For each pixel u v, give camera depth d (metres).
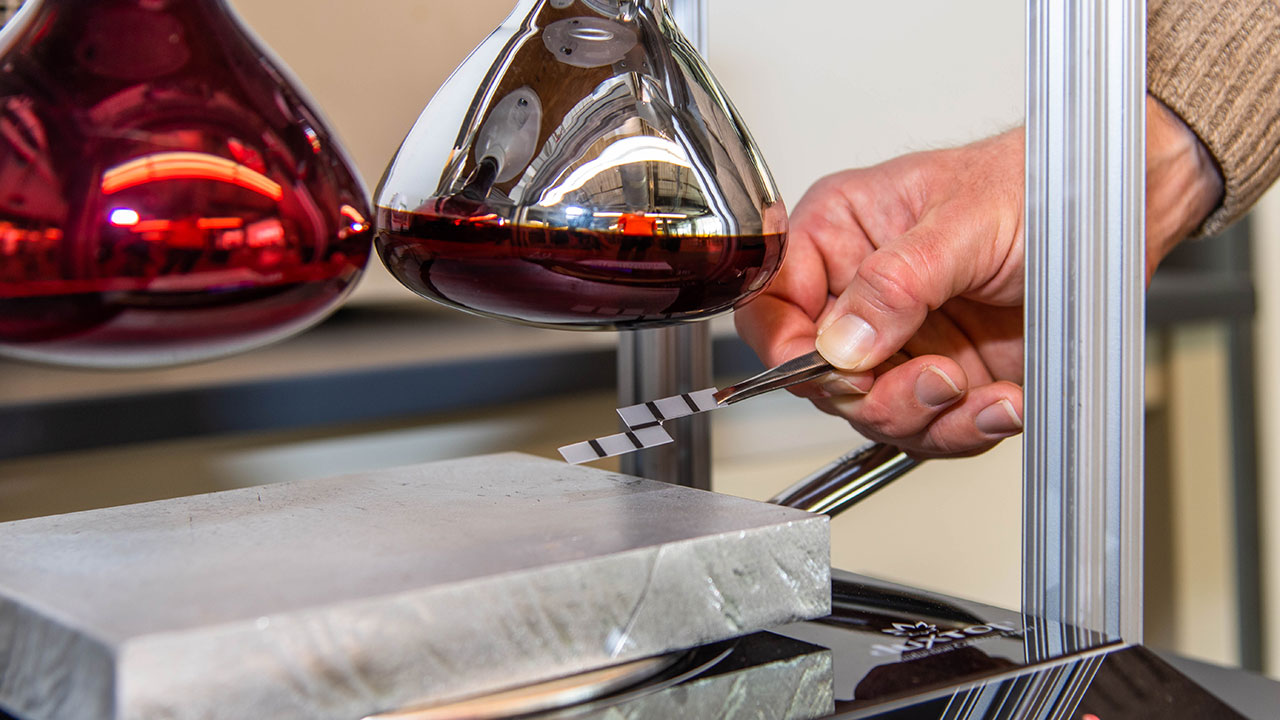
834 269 0.49
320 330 1.00
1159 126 0.49
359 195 0.23
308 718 0.20
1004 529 1.26
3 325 0.20
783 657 0.28
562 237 0.24
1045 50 0.30
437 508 0.28
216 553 0.24
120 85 0.20
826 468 0.43
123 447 0.72
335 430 0.91
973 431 0.41
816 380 0.40
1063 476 0.31
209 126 0.20
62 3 0.21
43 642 0.20
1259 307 1.41
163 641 0.19
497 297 0.26
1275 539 1.46
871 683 0.26
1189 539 1.45
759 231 0.26
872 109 0.48
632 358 0.49
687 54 0.27
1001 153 0.43
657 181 0.24
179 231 0.20
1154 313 1.26
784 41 0.49
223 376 0.77
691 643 0.25
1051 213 0.31
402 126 0.97
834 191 0.49
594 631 0.24
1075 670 0.28
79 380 0.76
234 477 0.88
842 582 0.35
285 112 0.22
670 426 0.48
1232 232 1.41
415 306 1.11
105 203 0.19
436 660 0.22
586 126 0.24
